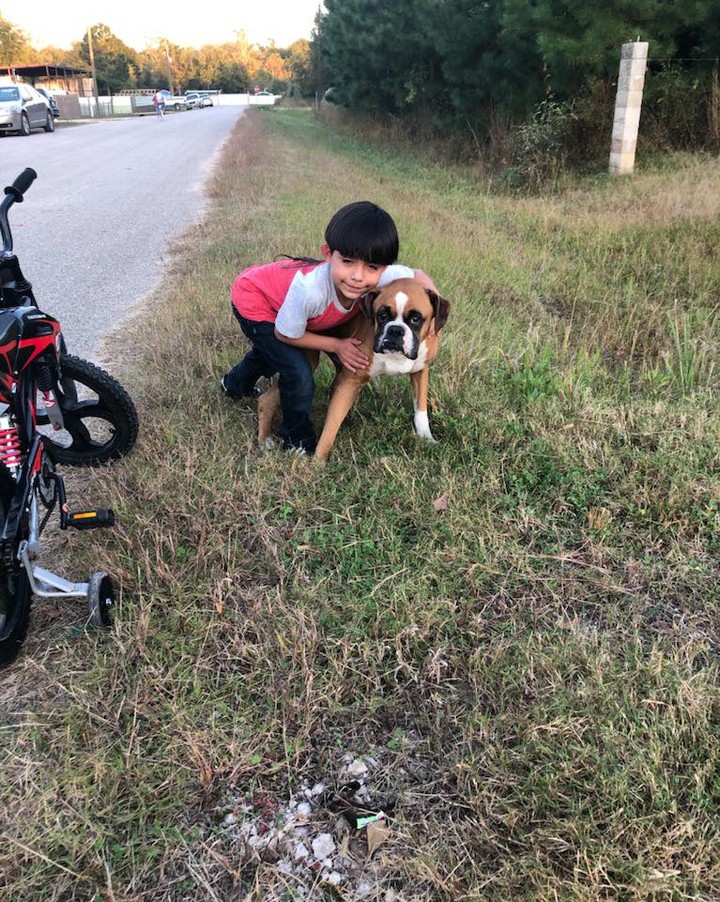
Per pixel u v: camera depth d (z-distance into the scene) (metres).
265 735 2.13
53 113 27.48
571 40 11.23
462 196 11.56
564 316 5.87
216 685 2.29
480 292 5.98
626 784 1.93
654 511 3.07
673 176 9.99
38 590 2.39
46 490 2.84
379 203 9.65
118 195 12.19
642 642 2.49
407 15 18.44
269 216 9.00
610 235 7.60
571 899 1.68
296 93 57.62
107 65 92.81
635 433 3.62
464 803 1.96
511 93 13.98
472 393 4.01
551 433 3.59
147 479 3.31
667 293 6.04
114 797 1.96
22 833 1.88
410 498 3.12
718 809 1.91
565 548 2.96
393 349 3.01
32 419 2.69
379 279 3.08
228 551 2.82
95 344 5.29
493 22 13.96
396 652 2.37
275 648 2.41
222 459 3.46
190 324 5.28
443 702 2.25
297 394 3.39
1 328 2.48
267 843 1.89
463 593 2.66
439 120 17.95
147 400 4.20
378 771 2.07
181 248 8.20
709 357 4.66
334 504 3.16
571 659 2.35
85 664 2.39
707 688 2.23
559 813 1.90
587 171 12.09
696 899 1.69
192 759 2.03
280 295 3.29
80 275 7.31
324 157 17.45
